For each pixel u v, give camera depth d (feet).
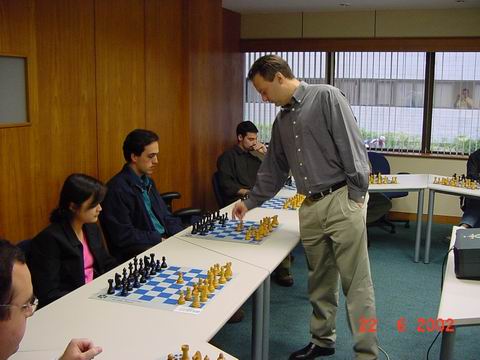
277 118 8.89
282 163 9.53
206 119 16.94
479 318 6.11
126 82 12.87
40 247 7.61
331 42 19.99
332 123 7.98
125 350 5.25
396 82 20.11
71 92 11.12
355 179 8.00
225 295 6.68
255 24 20.63
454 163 19.58
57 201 10.90
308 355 9.59
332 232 8.36
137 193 10.45
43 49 10.32
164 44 14.39
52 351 5.17
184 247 8.78
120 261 10.11
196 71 15.96
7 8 9.41
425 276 14.32
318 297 9.36
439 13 18.92
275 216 10.41
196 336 5.58
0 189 9.51
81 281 7.91
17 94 9.81
